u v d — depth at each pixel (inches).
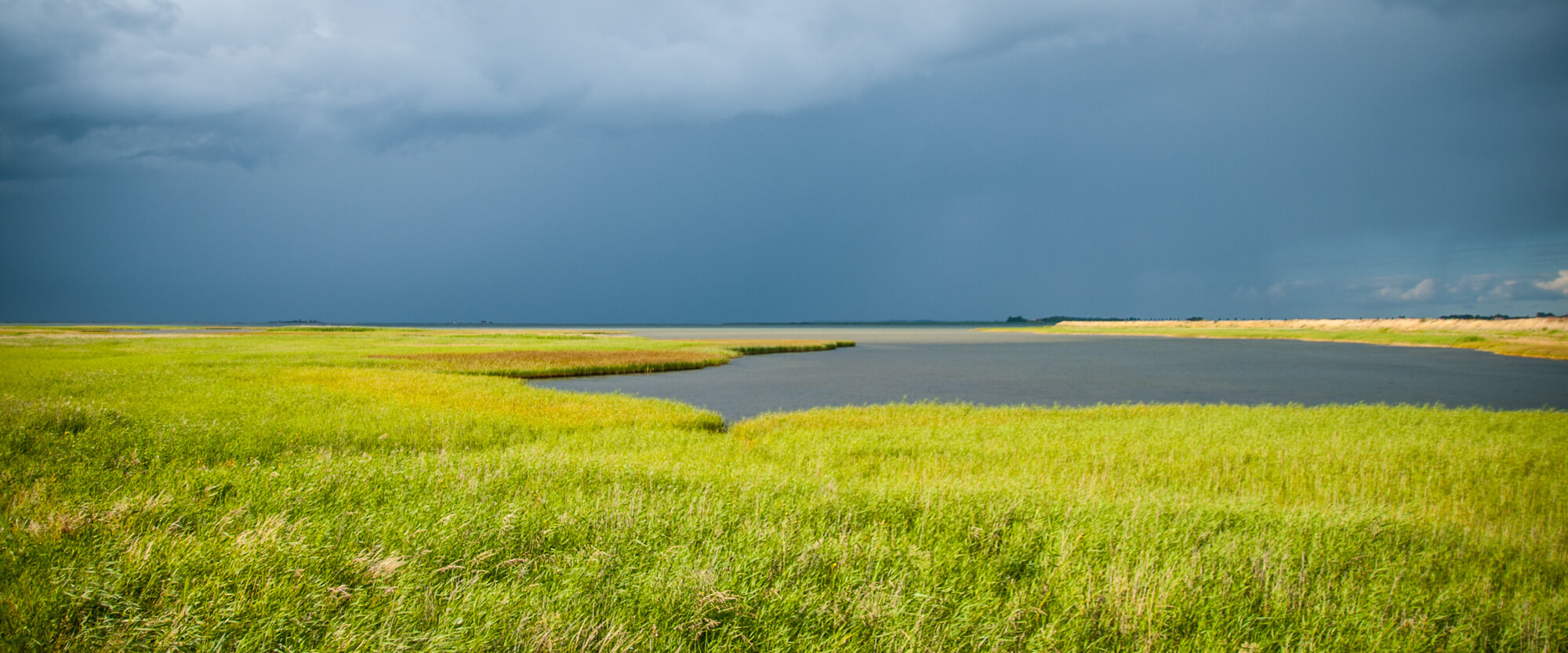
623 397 857.5
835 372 1620.3
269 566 148.9
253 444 382.6
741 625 141.5
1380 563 208.7
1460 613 173.0
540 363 1507.1
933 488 281.6
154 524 181.6
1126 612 150.7
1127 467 426.3
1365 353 2578.7
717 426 705.6
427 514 199.6
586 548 177.2
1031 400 1093.8
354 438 447.5
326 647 121.6
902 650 134.3
